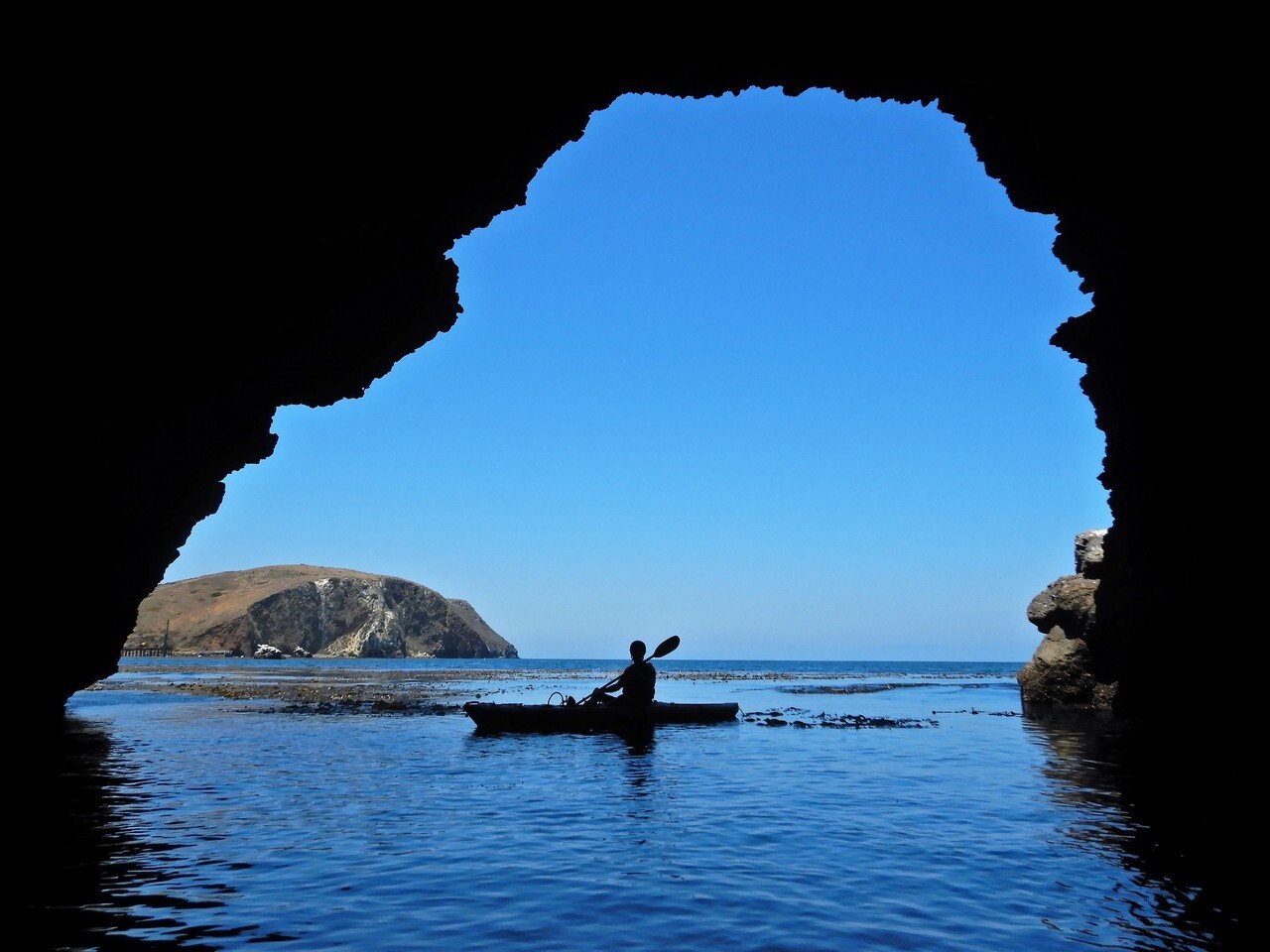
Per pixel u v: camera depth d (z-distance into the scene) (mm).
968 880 6324
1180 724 16562
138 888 5980
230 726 18750
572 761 12992
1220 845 7430
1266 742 13219
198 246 11383
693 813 8836
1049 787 10508
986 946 4984
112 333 11305
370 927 5230
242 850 7125
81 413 11852
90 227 10164
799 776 11422
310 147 11531
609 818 8578
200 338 12703
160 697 30047
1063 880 6320
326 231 12648
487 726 17422
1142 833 7887
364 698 29797
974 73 14336
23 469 11289
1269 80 10648
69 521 13016
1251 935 5164
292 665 98625
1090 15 12062
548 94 13664
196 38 9758
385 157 12438
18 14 8367
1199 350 13781
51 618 13789
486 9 11641
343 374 16641
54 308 10281
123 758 13172
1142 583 17359
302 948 4863
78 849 7086
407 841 7516
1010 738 16250
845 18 13281
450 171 13578
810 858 6961
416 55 11578
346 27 10750
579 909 5609
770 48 13875
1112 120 13258
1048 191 16188
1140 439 16750
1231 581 13883
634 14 12797
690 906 5676
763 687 42781
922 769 12172
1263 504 12898
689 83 14633
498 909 5594
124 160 10016
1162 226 13820
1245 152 11453
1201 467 14422
